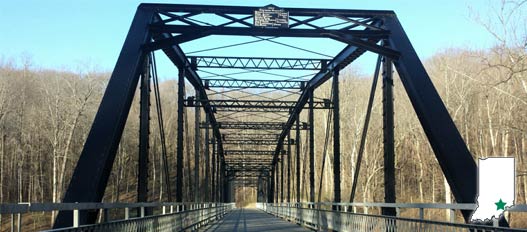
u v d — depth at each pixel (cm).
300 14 1928
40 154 6400
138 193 1883
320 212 2466
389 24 1908
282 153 6606
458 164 1420
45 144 6488
